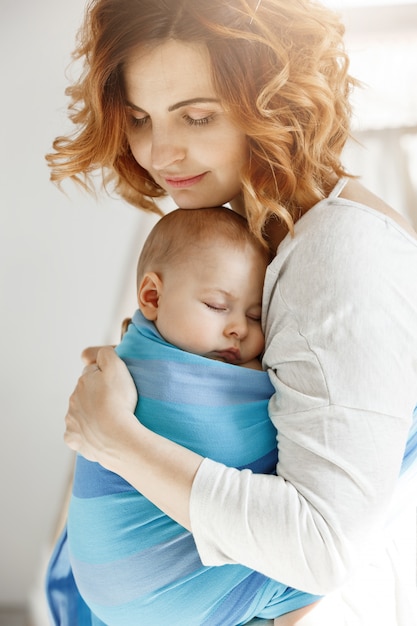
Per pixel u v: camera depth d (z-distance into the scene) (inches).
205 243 54.4
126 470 48.8
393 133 167.5
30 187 115.0
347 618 55.3
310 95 49.3
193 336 54.0
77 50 55.6
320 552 44.9
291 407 47.4
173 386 52.2
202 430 51.6
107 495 53.2
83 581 56.3
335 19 52.3
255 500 45.8
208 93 48.5
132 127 53.6
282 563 45.6
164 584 52.9
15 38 108.3
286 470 46.9
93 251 125.3
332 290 45.8
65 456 111.8
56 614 65.5
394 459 45.9
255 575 52.6
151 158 52.3
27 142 112.9
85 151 55.0
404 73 165.6
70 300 119.5
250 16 47.4
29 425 112.2
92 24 50.3
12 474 109.3
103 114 52.9
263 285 55.1
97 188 125.3
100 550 54.0
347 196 50.1
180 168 51.7
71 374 116.3
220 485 46.6
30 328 115.6
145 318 57.0
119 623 55.7
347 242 46.5
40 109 112.0
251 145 50.5
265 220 53.0
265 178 50.8
